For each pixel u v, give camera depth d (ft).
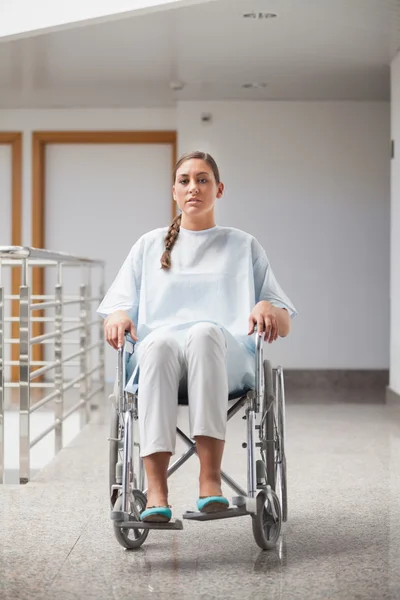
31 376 14.19
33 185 29.27
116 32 20.08
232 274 9.95
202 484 8.96
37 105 28.84
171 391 9.04
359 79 25.03
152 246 10.14
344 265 28.30
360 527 10.78
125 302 10.01
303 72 24.17
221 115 28.07
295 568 9.01
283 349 28.48
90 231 29.71
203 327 9.11
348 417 21.25
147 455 8.95
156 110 29.27
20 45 21.21
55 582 8.54
